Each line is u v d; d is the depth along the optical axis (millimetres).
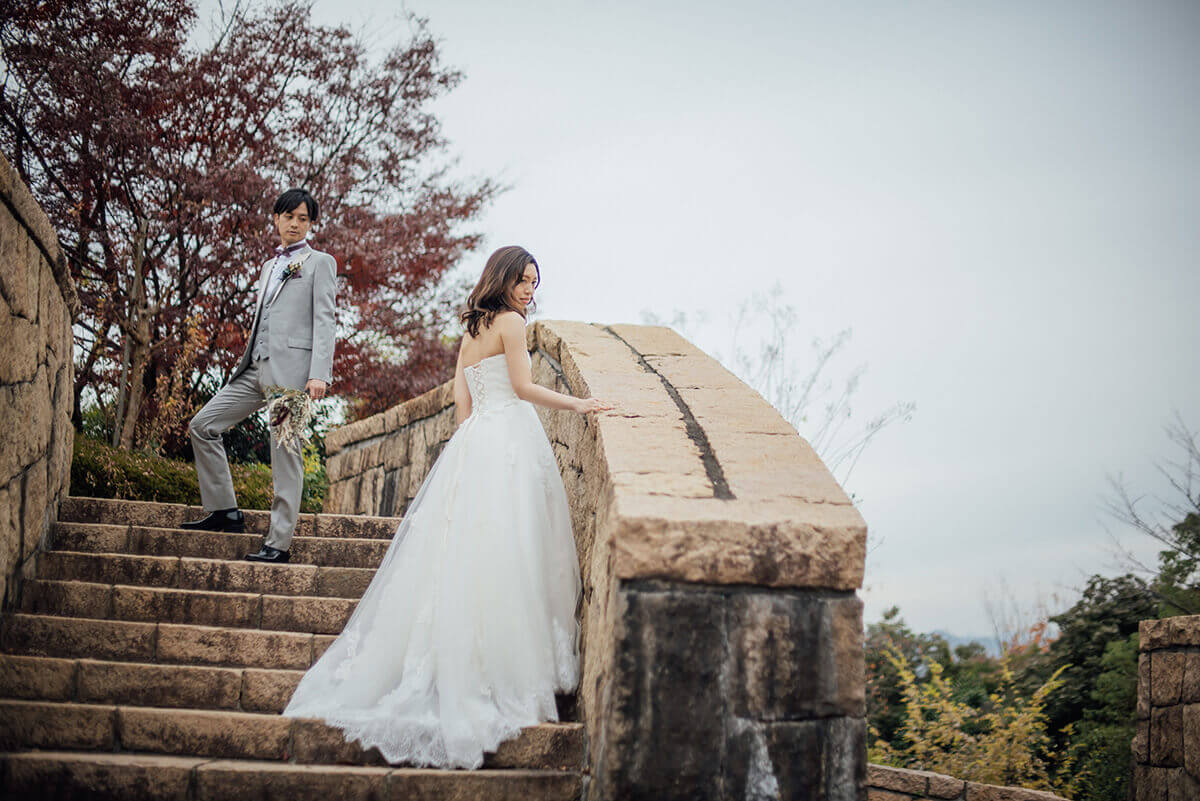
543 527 3408
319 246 9055
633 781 2396
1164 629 5188
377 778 2750
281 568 4238
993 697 7477
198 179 8273
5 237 3469
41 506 4070
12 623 3430
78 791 2658
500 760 2920
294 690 3283
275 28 9297
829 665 2537
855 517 2645
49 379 4207
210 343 8688
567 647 3260
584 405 3416
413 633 3164
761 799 2430
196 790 2705
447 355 10156
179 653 3545
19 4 7488
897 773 5867
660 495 2650
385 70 9820
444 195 10281
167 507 4836
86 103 7691
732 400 3588
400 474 7543
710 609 2516
